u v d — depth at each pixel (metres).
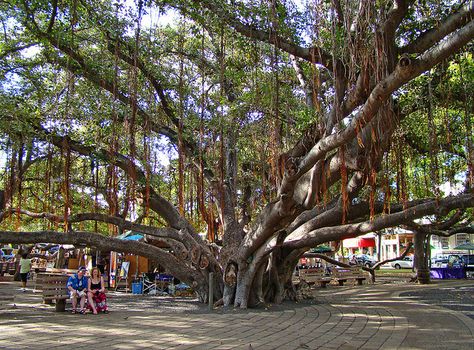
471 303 13.70
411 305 13.22
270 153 11.05
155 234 13.09
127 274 18.64
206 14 10.00
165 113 13.50
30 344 7.17
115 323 9.55
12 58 12.59
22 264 17.80
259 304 12.68
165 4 10.34
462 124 12.00
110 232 23.59
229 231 14.09
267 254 12.16
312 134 10.25
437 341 7.70
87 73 11.89
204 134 13.24
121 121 12.27
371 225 10.91
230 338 7.90
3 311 11.64
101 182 14.87
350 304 13.53
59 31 11.01
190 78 13.58
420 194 14.76
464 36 5.67
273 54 10.76
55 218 12.12
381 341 7.70
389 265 44.69
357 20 7.06
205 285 13.81
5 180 12.98
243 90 13.70
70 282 11.36
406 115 10.80
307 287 15.45
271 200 11.68
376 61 6.90
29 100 12.68
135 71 9.99
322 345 7.35
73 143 12.57
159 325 9.32
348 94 8.10
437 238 48.88
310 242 12.74
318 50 8.28
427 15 8.30
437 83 10.05
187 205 14.20
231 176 14.23
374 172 8.87
